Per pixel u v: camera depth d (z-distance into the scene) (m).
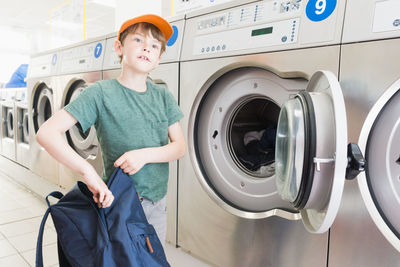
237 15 1.30
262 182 1.26
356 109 0.94
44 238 2.03
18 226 2.22
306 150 0.74
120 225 0.79
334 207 0.69
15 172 3.51
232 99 1.37
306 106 0.78
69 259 0.80
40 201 2.79
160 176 1.05
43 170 2.94
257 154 1.52
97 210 0.82
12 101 3.69
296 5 1.11
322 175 0.73
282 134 0.93
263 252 1.23
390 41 0.87
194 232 1.51
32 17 5.97
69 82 2.49
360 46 0.93
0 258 1.77
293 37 1.10
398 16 0.86
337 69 0.99
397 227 0.91
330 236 1.02
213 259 1.43
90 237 0.81
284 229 1.15
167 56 1.60
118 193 0.85
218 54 1.34
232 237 1.34
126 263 0.76
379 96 0.90
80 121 0.89
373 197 0.95
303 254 1.10
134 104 0.98
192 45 1.48
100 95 0.93
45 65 2.89
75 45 2.47
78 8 3.16
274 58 1.15
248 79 1.30
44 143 0.83
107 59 2.08
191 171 1.51
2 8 5.40
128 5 2.38
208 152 1.48
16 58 8.99
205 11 1.44
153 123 1.01
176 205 1.60
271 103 1.56
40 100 2.97
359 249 0.96
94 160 2.24
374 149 0.93
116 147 0.97
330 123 0.74
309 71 1.05
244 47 1.25
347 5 0.97
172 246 1.64
